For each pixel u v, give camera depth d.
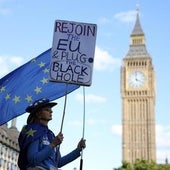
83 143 8.60
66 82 8.84
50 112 8.16
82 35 9.08
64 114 8.34
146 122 192.75
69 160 8.43
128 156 189.50
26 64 11.07
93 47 9.02
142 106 195.12
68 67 8.90
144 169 101.12
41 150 7.35
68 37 9.05
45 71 10.95
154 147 189.25
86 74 8.88
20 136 7.83
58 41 9.02
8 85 10.95
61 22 9.12
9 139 99.81
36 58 11.09
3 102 10.86
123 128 193.88
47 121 8.12
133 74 198.62
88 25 9.14
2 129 95.44
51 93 10.71
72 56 8.95
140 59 199.38
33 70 10.98
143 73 197.88
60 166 8.36
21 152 7.62
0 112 10.80
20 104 10.74
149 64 198.62
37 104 8.06
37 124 7.84
